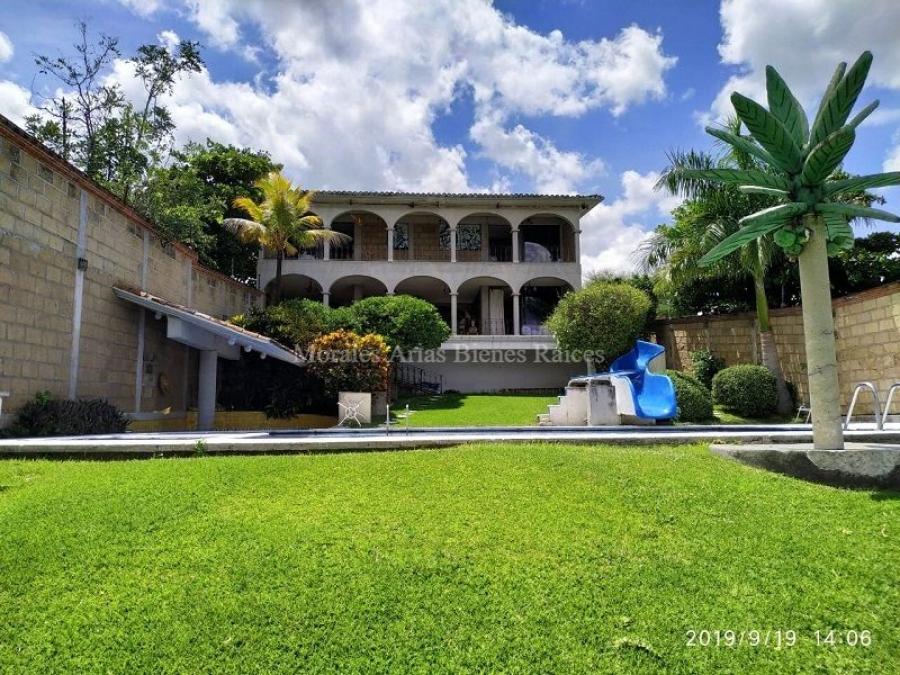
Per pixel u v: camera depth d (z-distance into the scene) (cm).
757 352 1650
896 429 768
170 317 1106
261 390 1484
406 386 2350
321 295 2828
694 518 441
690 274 1564
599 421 1042
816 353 572
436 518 438
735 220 1465
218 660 282
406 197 2522
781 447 587
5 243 795
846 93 546
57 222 909
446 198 2534
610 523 430
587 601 328
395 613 317
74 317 952
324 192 2475
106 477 540
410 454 631
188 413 1385
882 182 559
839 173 1484
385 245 2792
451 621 311
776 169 614
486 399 2053
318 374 1439
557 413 1131
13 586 343
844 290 1862
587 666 278
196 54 2158
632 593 336
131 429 1123
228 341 1230
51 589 340
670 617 314
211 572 357
